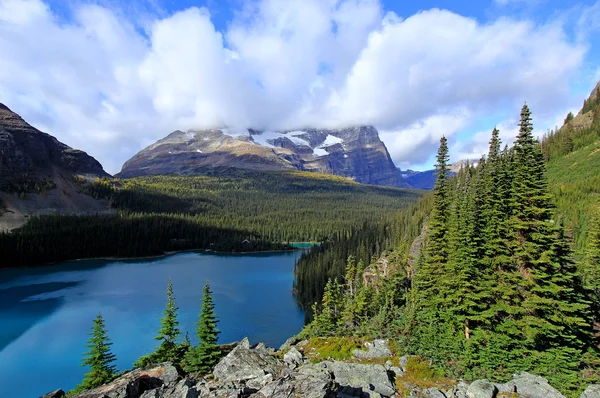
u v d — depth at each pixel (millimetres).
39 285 128000
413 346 38531
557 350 33188
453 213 45812
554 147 160375
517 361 33344
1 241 162875
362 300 65625
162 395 25234
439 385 31422
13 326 83375
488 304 38062
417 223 117438
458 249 40438
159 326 83562
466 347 34656
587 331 35406
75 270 160125
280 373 30266
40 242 174625
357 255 130375
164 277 146750
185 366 43000
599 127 153375
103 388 27031
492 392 27531
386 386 29969
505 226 39562
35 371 61812
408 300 52438
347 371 31859
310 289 109062
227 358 34250
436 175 49250
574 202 95375
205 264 184000
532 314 36031
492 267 39000
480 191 48531
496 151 47000
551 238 36062
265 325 89562
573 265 37875
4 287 125062
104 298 109250
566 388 30234
